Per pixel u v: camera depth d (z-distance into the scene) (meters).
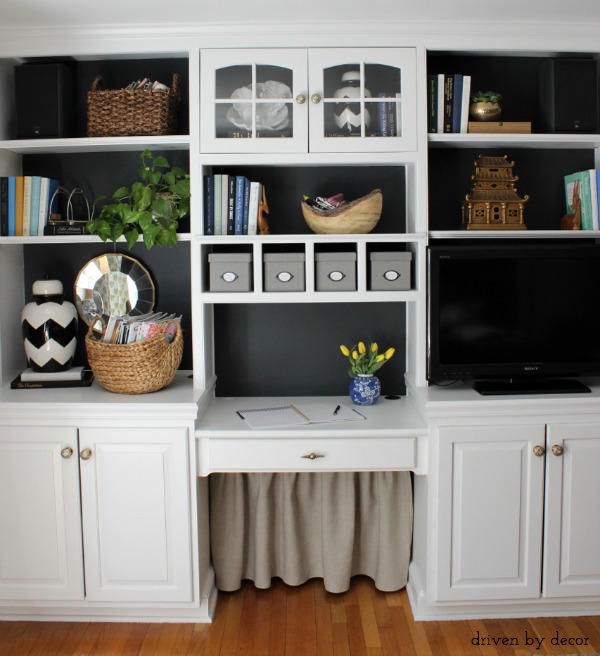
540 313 2.44
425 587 2.39
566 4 2.20
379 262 2.44
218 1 2.14
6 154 2.57
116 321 2.44
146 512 2.32
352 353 2.60
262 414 2.43
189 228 2.73
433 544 2.34
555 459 2.31
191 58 2.38
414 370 2.58
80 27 2.35
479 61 2.66
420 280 2.43
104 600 2.36
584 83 2.47
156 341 2.36
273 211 2.71
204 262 2.50
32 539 2.34
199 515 2.37
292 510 2.58
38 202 2.50
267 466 2.31
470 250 2.38
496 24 2.35
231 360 2.77
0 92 2.52
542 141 2.44
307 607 2.50
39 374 2.52
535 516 2.33
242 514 2.58
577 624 2.37
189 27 2.34
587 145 2.60
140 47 2.39
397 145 2.39
